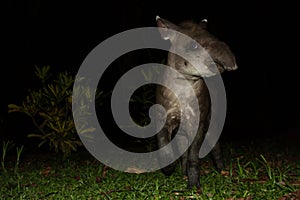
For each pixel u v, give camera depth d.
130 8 11.81
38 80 12.78
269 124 13.38
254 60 14.12
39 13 13.05
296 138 11.98
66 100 8.32
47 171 7.44
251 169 6.95
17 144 10.74
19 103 12.35
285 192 5.46
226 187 5.77
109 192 5.77
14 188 6.24
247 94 14.95
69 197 5.63
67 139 8.38
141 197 5.42
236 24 13.99
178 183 6.07
